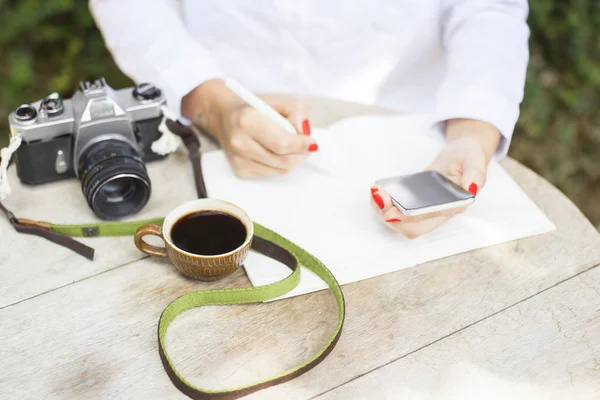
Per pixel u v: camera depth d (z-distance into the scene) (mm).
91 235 1129
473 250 1141
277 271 1080
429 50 1585
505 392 919
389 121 1406
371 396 904
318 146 1315
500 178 1294
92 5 1529
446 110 1304
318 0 1477
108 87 1171
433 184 1118
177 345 960
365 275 1075
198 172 1247
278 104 1285
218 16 1541
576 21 2545
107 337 969
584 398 916
